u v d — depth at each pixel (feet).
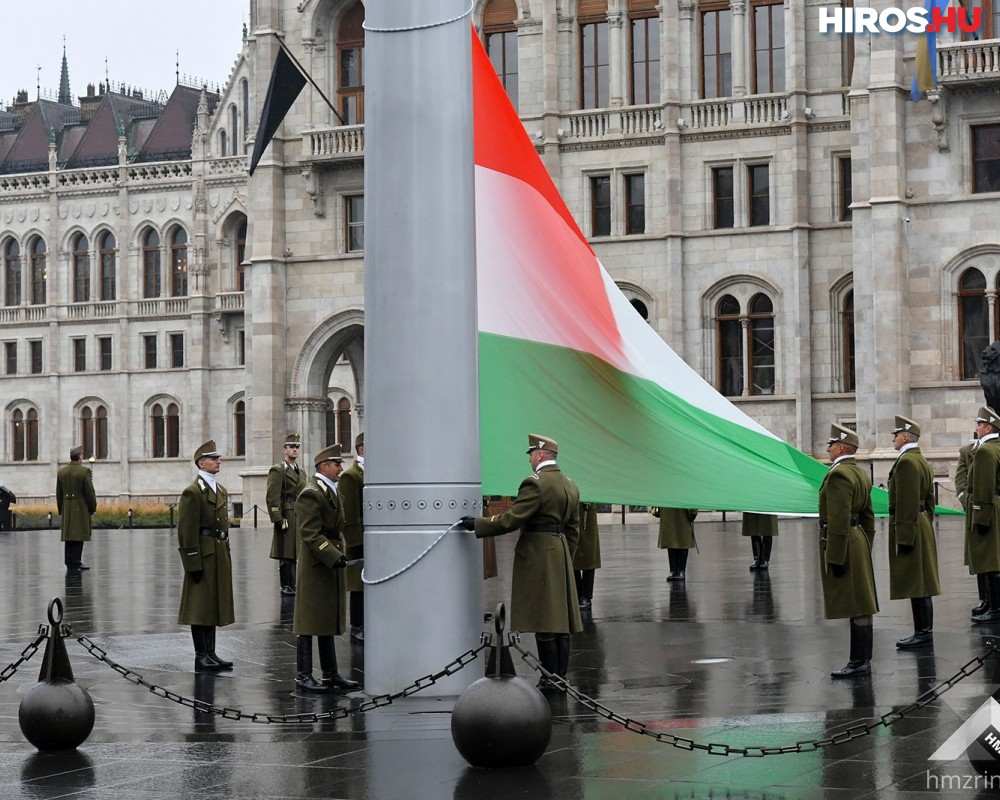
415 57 52.90
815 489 69.15
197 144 303.48
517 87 195.83
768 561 107.55
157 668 64.13
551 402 67.15
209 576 62.64
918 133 173.17
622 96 191.42
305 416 201.57
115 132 340.18
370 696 52.80
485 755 38.63
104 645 71.41
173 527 249.34
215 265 302.04
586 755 40.37
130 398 310.04
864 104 173.88
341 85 202.18
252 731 47.24
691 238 188.85
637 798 35.06
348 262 199.31
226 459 298.56
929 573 62.18
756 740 41.91
